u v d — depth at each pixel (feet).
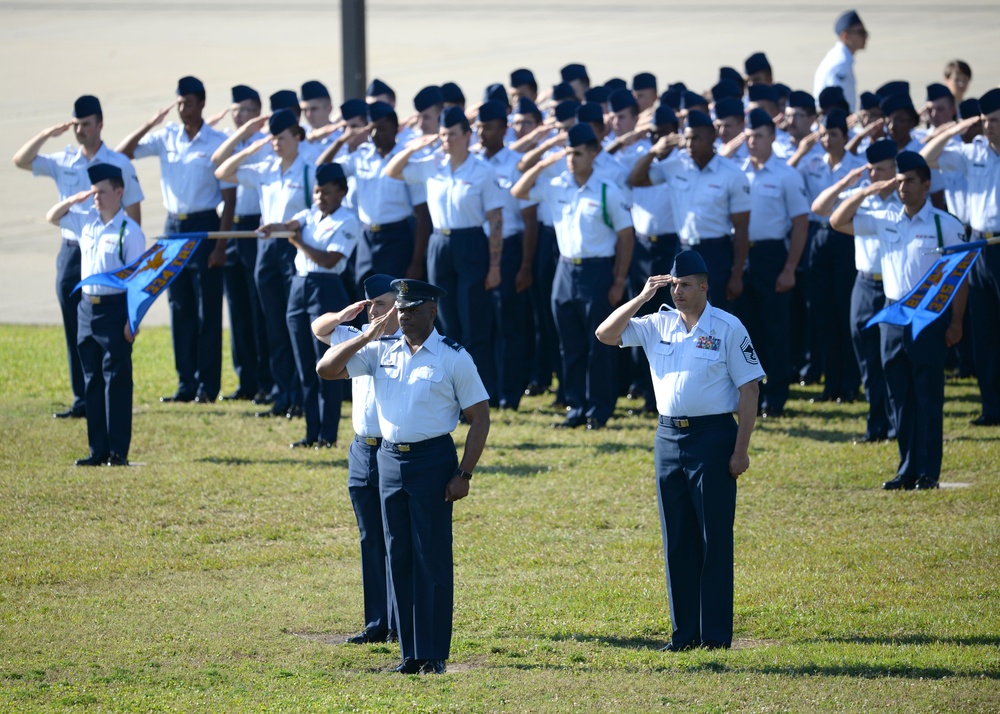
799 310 176.35
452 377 85.40
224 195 164.14
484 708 76.54
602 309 152.05
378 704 77.30
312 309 143.43
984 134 147.54
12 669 85.15
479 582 105.29
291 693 80.18
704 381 88.28
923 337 124.88
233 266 169.48
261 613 98.32
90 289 135.95
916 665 82.38
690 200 151.94
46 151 362.94
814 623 93.71
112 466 138.72
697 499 88.99
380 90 185.47
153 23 602.03
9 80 468.75
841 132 161.79
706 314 89.20
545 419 160.97
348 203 166.50
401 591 86.63
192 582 106.11
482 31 570.87
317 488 131.23
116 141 365.40
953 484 130.31
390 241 163.73
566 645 90.43
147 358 196.95
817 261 163.22
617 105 165.68
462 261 157.99
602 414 154.92
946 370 183.52
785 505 124.26
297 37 552.82
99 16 625.82
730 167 150.30
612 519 121.60
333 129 165.68
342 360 86.12
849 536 114.93
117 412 138.51
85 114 150.10
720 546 88.94
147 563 109.91
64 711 76.95
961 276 118.73
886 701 75.77
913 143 160.76
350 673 84.79
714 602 89.45
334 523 121.19
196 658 87.97
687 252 89.20
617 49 507.30
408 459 85.51
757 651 86.99
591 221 150.20
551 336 169.07
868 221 130.52
